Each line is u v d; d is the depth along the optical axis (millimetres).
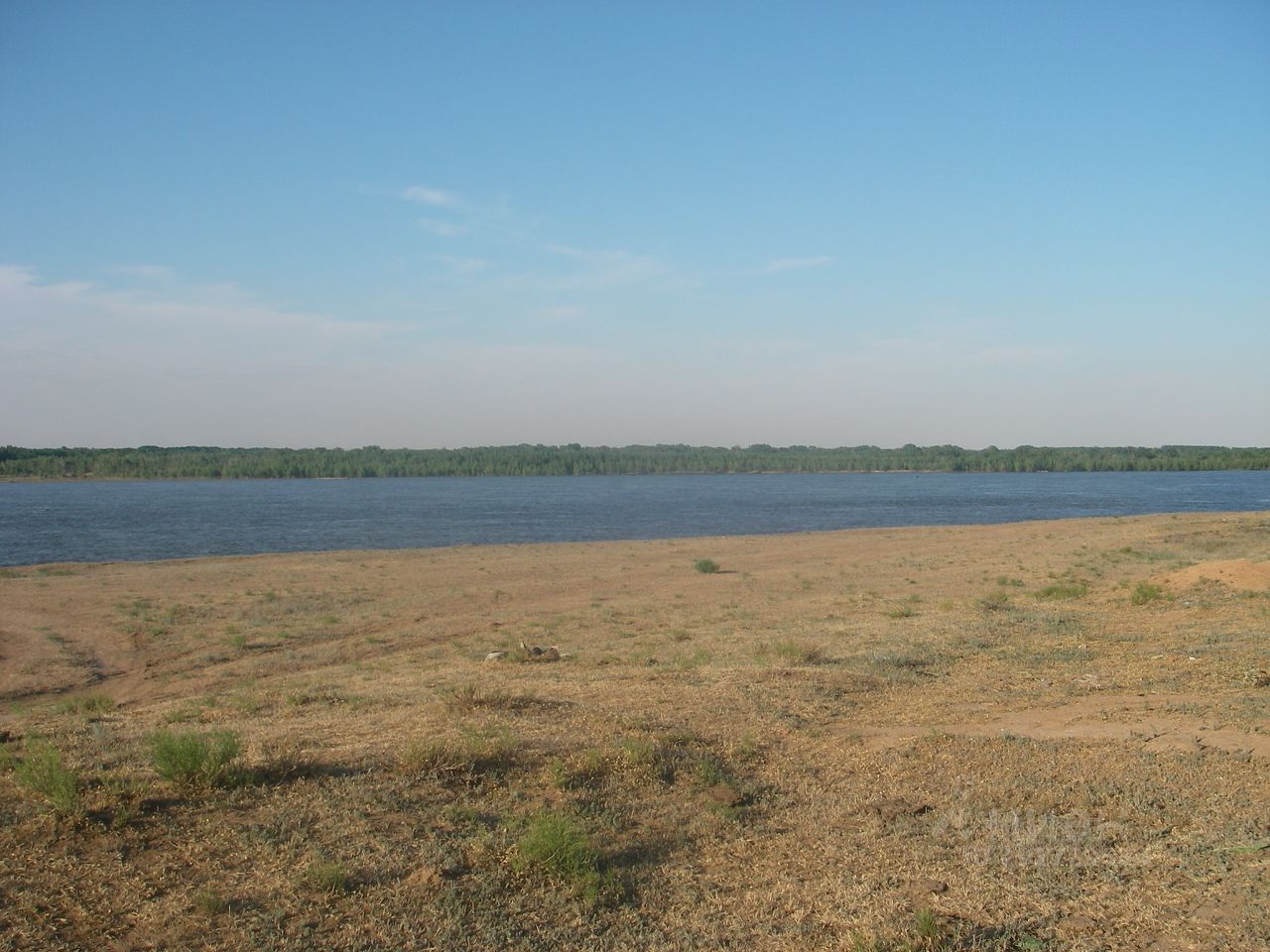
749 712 10344
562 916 5629
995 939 5363
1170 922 5480
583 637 19375
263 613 24781
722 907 5852
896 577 30922
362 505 108125
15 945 4918
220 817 6574
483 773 7680
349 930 5309
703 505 105562
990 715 10297
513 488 172250
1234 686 11055
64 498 126938
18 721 11523
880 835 6961
